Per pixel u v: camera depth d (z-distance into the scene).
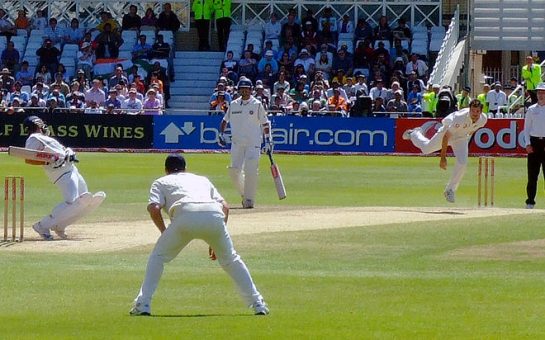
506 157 40.56
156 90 45.22
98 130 43.06
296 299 14.26
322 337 11.93
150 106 44.91
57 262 17.28
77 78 46.31
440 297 14.41
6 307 13.66
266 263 17.36
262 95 43.34
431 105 42.69
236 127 24.70
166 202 12.80
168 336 11.89
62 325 12.49
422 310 13.52
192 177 12.98
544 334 12.19
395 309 13.59
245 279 12.96
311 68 46.62
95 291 14.79
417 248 18.78
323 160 39.28
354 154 42.03
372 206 25.14
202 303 13.95
